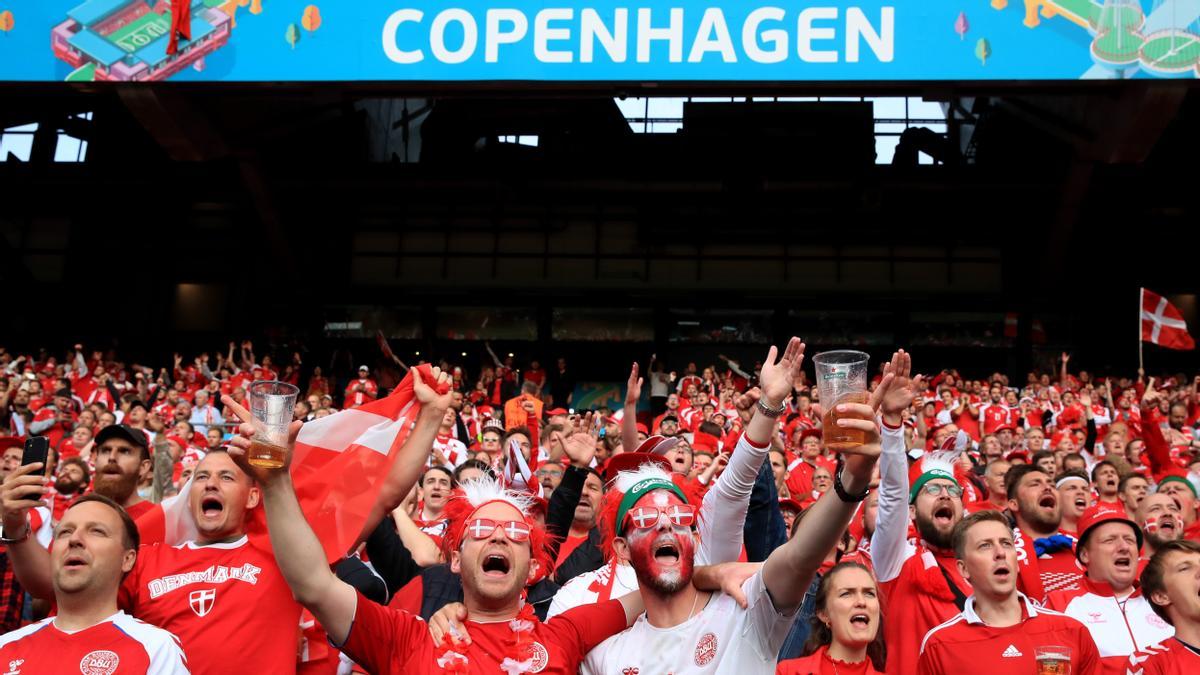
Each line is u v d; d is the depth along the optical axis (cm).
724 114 2723
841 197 2705
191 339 2698
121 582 426
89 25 1895
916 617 523
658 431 1009
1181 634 454
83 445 1099
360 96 2083
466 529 384
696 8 1830
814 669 475
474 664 362
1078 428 1559
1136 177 2522
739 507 405
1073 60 1772
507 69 1838
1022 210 2680
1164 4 1767
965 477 789
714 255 2777
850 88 1831
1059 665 390
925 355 2720
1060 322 2686
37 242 2753
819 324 2758
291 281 2727
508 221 2825
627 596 397
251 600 437
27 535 430
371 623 358
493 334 2788
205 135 2166
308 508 418
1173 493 740
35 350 2680
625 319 2789
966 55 1780
